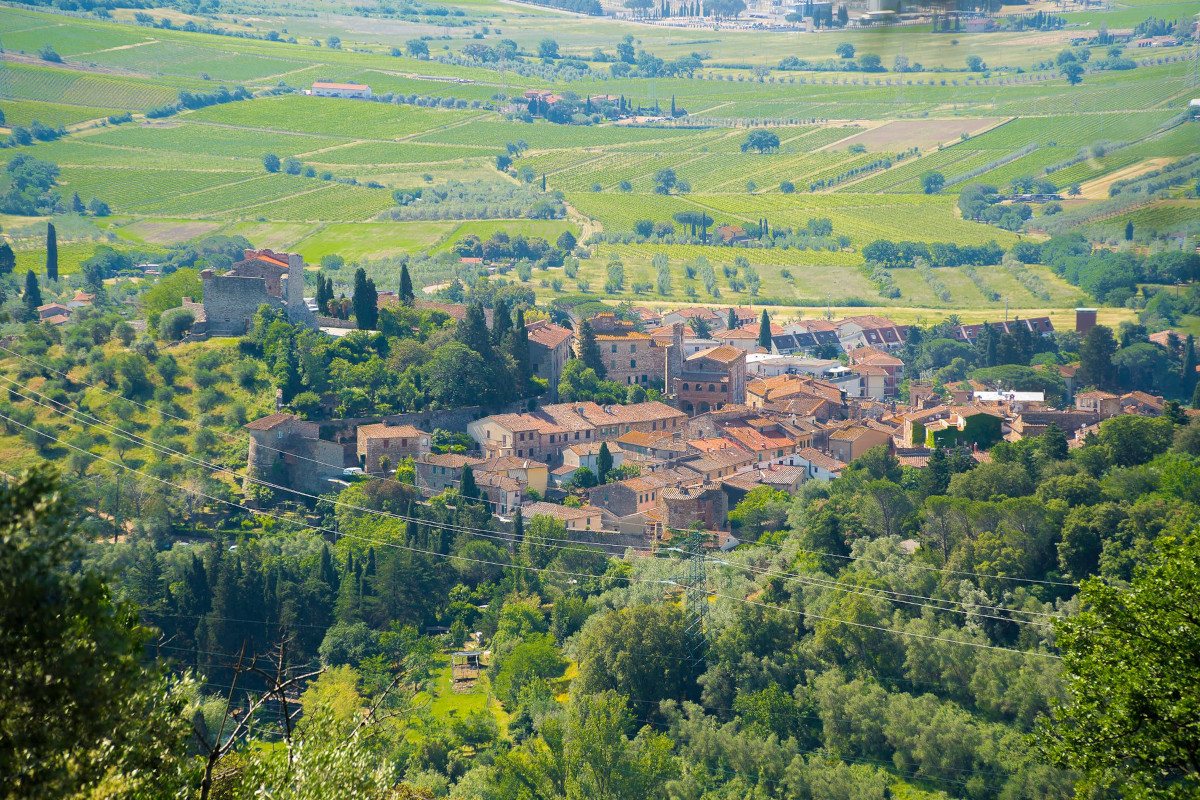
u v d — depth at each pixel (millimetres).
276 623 168750
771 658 156750
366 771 63312
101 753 48062
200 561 173875
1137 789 62156
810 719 148625
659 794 132750
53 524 46469
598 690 153375
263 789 57438
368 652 167375
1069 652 68625
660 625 156625
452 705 157625
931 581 166500
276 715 144250
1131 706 63438
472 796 130000
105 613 48500
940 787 135000
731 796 132500
